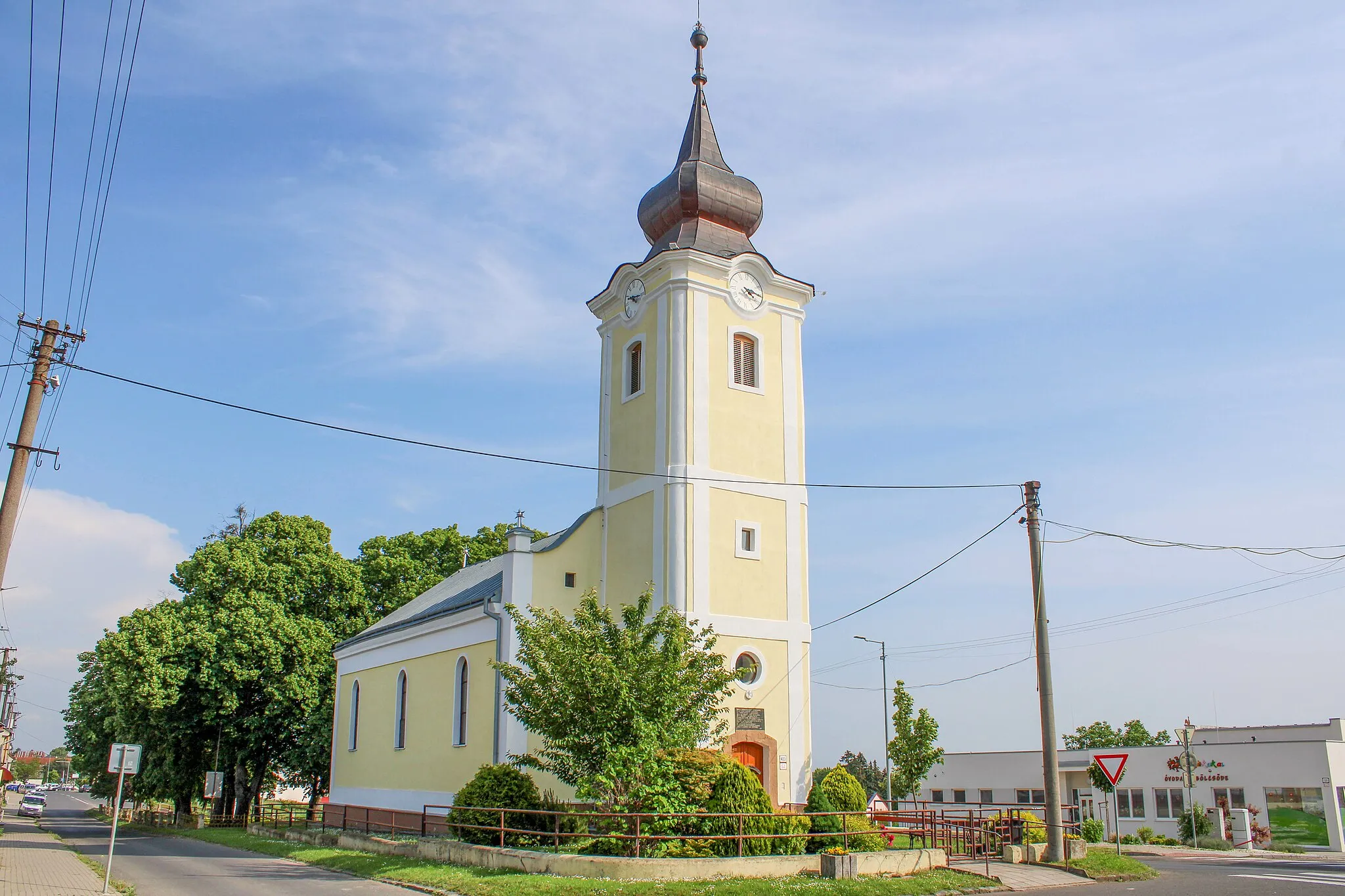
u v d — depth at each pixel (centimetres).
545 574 3194
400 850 2758
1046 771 2664
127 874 2552
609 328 3475
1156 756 5659
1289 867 3025
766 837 2252
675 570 2959
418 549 6094
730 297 3250
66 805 11694
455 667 3456
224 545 4988
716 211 3381
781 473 3222
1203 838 4750
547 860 2225
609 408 3406
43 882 2333
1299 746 5103
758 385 3259
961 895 2145
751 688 2973
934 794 6881
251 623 4616
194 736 4750
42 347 2472
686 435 3069
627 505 3219
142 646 4459
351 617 5172
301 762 4775
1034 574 2767
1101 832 3516
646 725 2312
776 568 3133
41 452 2538
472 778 3216
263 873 2564
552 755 2394
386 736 3988
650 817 2298
